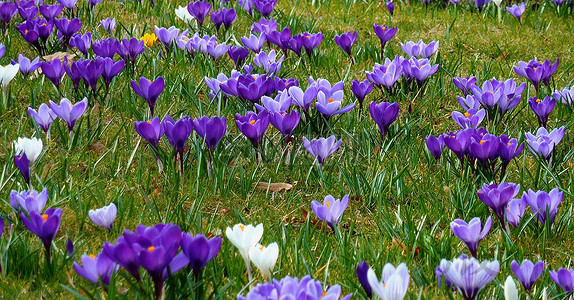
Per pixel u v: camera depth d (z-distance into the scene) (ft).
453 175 13.69
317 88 14.40
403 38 22.93
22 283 9.11
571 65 19.15
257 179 13.34
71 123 13.50
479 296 9.12
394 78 16.38
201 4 21.02
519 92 15.29
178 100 16.06
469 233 9.39
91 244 10.50
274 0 22.68
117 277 9.25
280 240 10.66
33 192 10.11
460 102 15.38
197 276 8.27
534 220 11.69
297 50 18.92
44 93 16.12
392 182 12.88
